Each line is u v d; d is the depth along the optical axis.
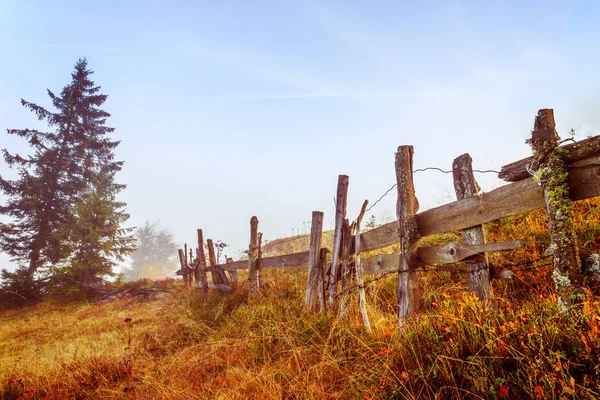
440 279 4.82
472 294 3.36
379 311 4.78
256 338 4.68
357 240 5.04
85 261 17.64
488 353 2.41
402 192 4.19
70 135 26.00
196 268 12.65
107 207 19.45
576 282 2.50
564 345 2.18
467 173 3.60
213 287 10.06
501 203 3.14
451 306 3.23
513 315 2.63
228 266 9.68
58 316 12.38
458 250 3.51
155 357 5.61
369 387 2.81
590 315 2.20
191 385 3.88
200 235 12.68
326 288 5.70
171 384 4.02
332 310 5.10
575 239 2.55
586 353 1.96
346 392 2.96
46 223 21.36
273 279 8.36
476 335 2.59
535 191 2.86
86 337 7.88
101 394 4.34
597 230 3.91
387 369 2.75
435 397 2.20
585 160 2.52
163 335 6.62
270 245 16.92
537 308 2.75
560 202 2.59
